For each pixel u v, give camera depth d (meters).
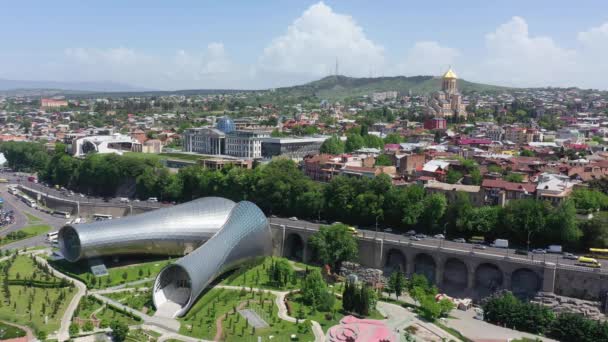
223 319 190.25
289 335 178.38
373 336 178.50
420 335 185.88
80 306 197.38
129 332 177.25
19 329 175.25
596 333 183.25
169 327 182.50
